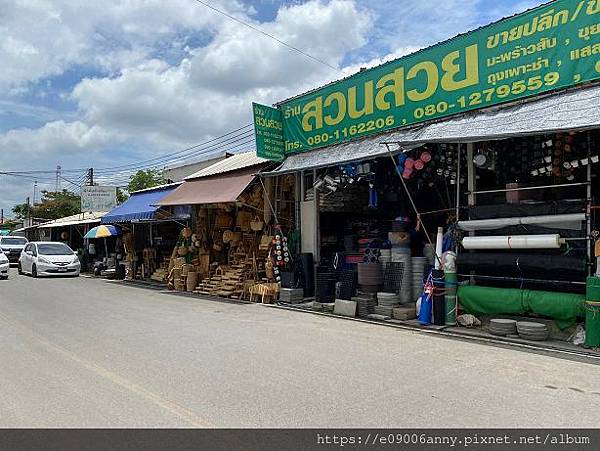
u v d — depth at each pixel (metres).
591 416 4.55
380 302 10.06
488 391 5.27
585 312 7.21
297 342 7.81
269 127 13.52
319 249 12.79
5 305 12.42
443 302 8.85
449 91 9.79
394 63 10.82
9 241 32.16
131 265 20.44
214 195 13.96
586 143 8.14
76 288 16.81
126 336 8.41
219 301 13.20
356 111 11.73
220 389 5.43
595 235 7.54
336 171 12.25
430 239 10.48
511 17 8.80
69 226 33.03
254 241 14.26
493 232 8.73
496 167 9.34
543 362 6.45
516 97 8.76
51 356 7.02
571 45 8.04
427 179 10.82
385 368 6.20
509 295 8.08
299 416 4.61
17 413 4.79
